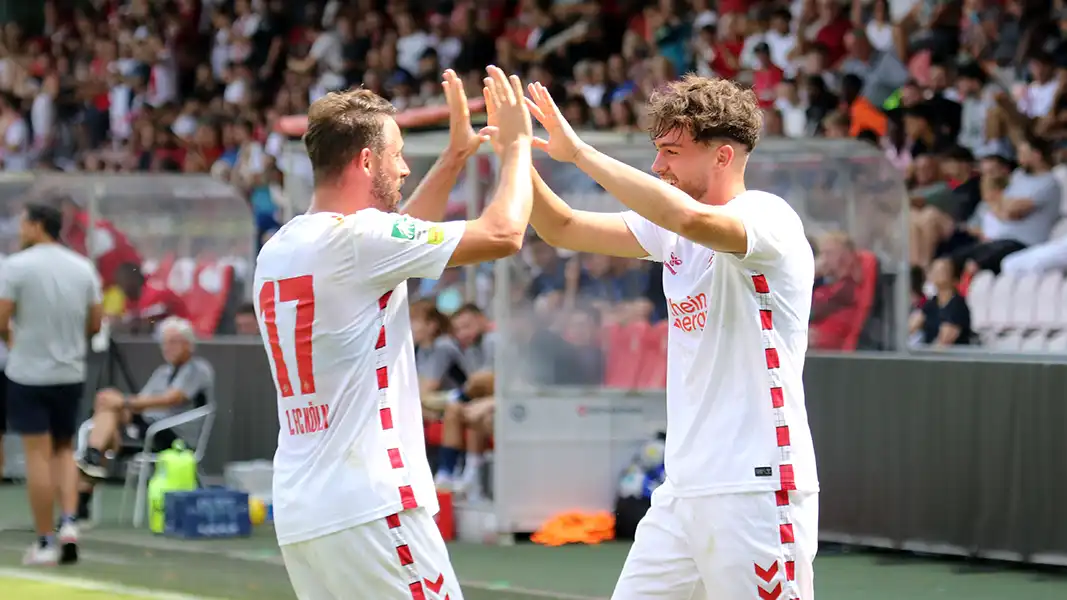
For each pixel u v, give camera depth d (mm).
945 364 18859
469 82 35219
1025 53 28906
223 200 29062
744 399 8711
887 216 22219
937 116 28375
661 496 9195
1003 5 29578
